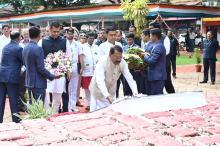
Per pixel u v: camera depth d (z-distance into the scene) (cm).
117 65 621
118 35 959
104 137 397
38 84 709
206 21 2872
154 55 767
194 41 3212
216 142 380
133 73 855
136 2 1781
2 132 423
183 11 2031
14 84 773
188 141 383
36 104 590
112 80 634
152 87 789
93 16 2161
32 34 704
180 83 1373
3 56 776
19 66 779
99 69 614
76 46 894
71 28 928
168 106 512
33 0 4262
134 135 400
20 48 774
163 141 378
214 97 609
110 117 474
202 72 1684
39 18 2562
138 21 1775
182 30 3734
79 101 1005
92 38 936
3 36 941
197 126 434
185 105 525
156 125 438
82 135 407
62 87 804
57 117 489
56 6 4188
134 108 495
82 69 921
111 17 2211
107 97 600
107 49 872
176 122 447
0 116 791
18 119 773
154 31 779
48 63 741
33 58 700
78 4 4159
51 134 411
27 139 396
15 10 4397
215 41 1338
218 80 1436
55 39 784
